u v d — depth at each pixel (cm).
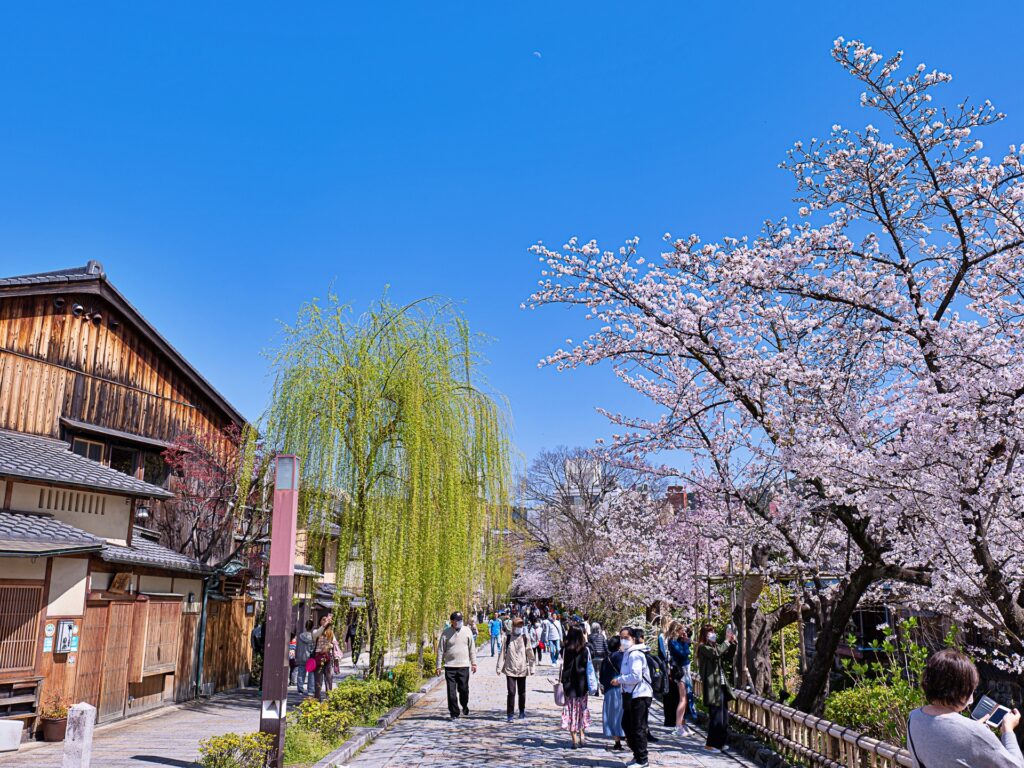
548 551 4281
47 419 1606
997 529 923
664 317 1002
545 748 1095
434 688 2081
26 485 1256
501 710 1571
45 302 1627
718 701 1102
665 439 1208
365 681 1434
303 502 1417
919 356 924
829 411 939
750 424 1172
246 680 2109
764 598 1656
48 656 1173
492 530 1686
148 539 1805
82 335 1711
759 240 1034
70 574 1229
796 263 912
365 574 1405
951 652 346
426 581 1391
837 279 921
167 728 1326
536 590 5394
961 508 820
